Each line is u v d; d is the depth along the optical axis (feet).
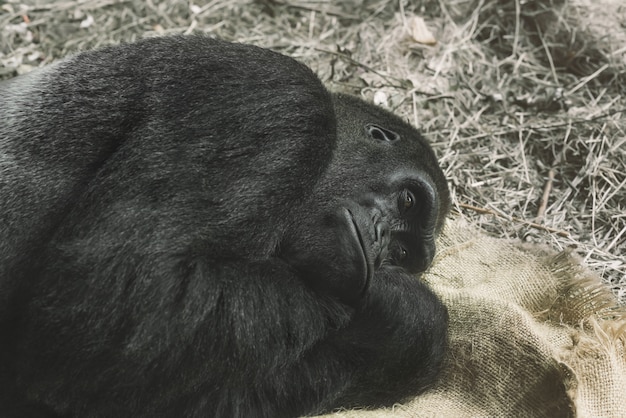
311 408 13.26
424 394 14.44
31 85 12.91
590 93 21.98
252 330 11.68
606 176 19.58
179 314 11.14
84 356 11.03
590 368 14.03
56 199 12.09
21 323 11.51
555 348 14.33
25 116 12.51
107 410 11.66
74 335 10.95
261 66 12.82
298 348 12.30
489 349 14.61
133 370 11.22
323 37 23.49
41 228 12.09
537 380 14.11
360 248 12.75
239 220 11.65
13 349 11.71
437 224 15.28
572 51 22.93
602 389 13.79
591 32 22.95
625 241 18.44
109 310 10.93
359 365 13.55
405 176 14.01
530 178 20.02
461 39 23.49
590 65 22.79
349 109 14.96
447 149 20.11
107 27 23.06
